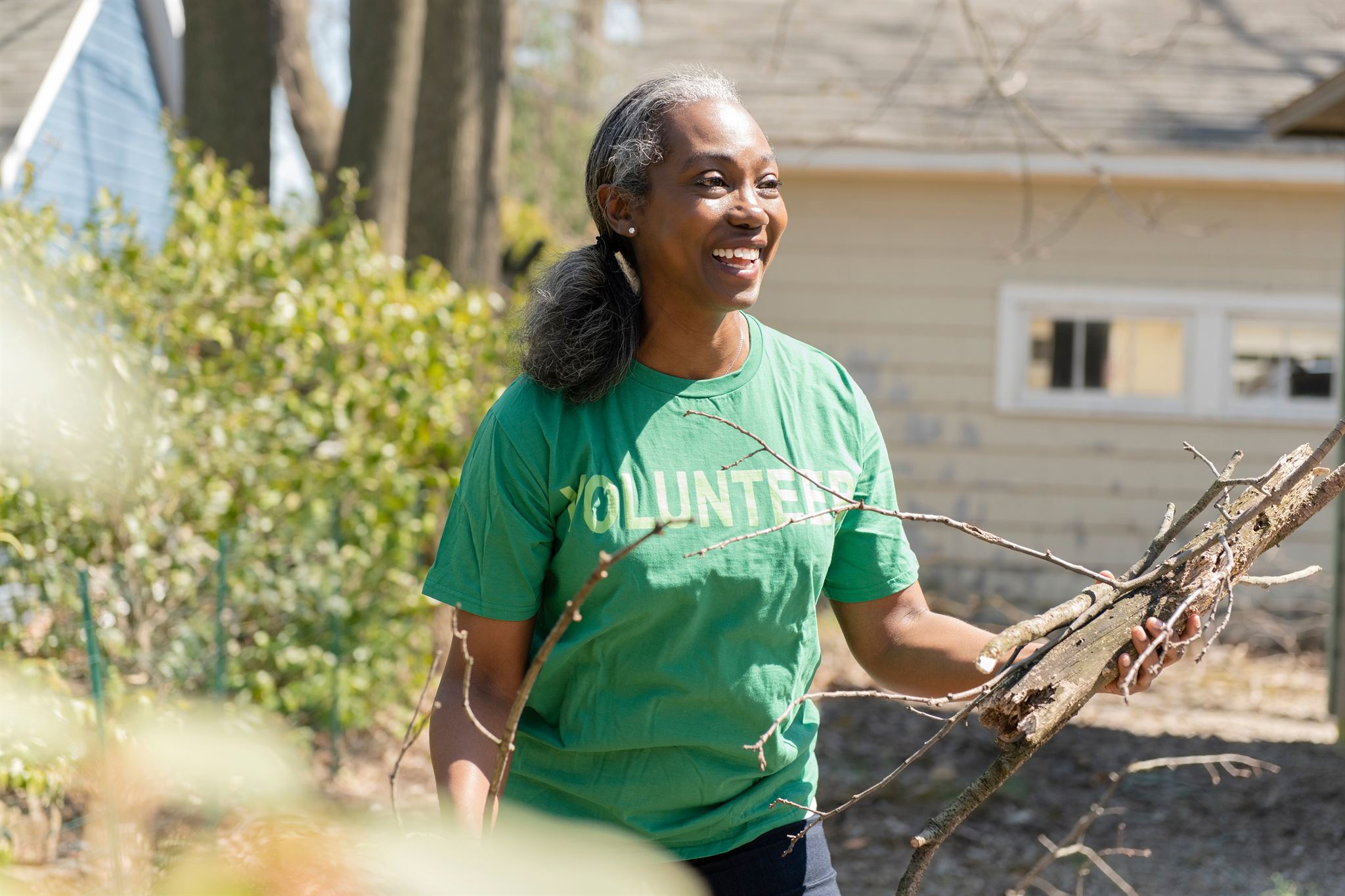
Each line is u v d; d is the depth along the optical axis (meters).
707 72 1.83
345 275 5.16
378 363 5.15
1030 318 9.45
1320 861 4.63
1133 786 5.61
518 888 0.71
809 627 1.84
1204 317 9.33
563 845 0.74
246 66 7.46
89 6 9.85
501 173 6.91
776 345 1.90
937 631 1.95
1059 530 9.45
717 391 1.80
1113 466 9.42
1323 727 6.78
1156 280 9.33
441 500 5.31
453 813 1.65
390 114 6.96
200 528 4.83
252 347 4.98
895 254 9.41
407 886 0.66
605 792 1.77
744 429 1.75
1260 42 10.45
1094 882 4.47
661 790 1.76
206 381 4.84
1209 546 1.79
